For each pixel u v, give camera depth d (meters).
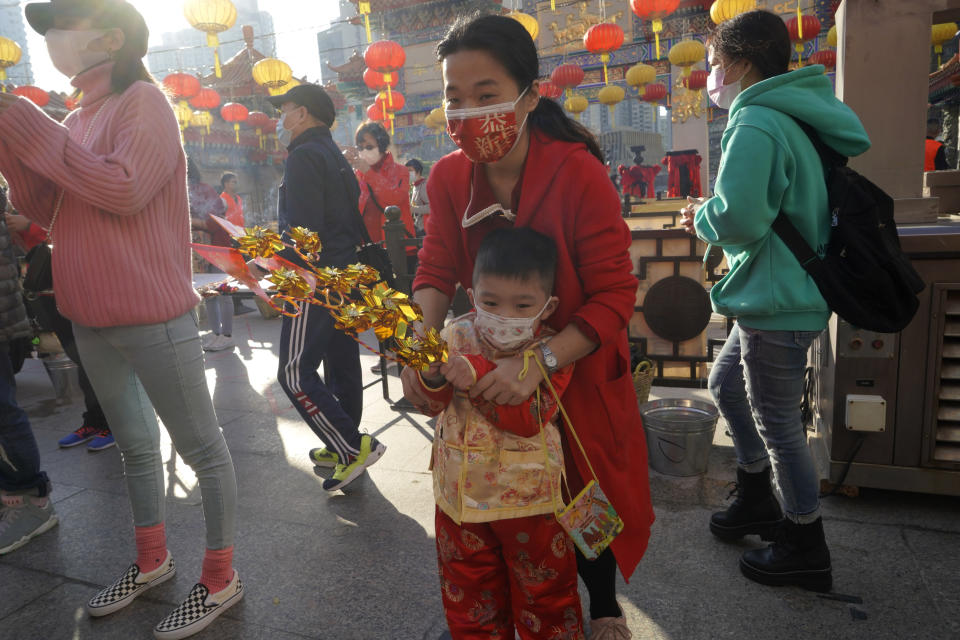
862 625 1.80
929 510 2.44
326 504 2.71
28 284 2.38
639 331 4.00
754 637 1.77
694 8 16.28
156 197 1.74
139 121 1.63
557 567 1.32
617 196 1.30
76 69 1.71
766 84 1.84
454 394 1.28
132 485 2.08
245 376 4.93
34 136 1.49
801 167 1.79
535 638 1.38
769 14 1.90
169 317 1.77
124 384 1.99
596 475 1.38
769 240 1.86
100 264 1.69
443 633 1.85
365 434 2.89
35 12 1.65
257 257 1.04
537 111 1.32
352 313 1.04
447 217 1.46
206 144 17.89
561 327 1.32
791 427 1.91
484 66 1.15
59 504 2.84
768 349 1.88
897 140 2.65
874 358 2.40
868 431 2.43
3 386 2.42
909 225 2.56
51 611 2.06
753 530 2.24
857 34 2.63
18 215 2.42
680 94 16.72
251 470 3.12
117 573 2.28
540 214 1.27
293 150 2.82
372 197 4.76
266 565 2.25
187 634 1.87
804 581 1.96
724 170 1.81
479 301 1.21
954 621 1.80
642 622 1.85
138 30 1.72
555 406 1.26
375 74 11.16
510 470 1.24
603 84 17.41
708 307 3.77
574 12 17.19
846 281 1.78
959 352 2.29
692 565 2.13
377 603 2.01
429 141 19.59
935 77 12.52
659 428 2.79
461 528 1.32
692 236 3.74
